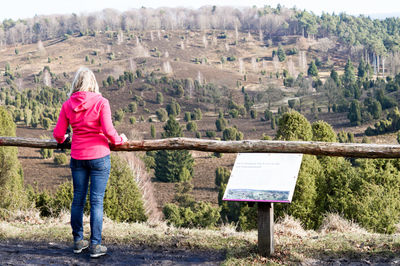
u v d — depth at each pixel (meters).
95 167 4.27
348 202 11.27
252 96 130.12
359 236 4.92
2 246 4.93
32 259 4.46
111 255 4.57
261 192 4.20
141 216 13.90
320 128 15.15
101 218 4.43
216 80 150.88
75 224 4.52
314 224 10.90
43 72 188.00
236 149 4.60
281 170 4.32
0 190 12.70
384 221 10.98
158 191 42.78
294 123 13.71
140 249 4.77
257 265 4.15
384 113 76.69
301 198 10.68
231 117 102.50
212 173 50.91
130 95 125.06
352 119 74.44
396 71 169.75
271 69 192.62
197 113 100.44
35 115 95.06
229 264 4.18
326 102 105.94
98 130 4.25
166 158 47.75
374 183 12.20
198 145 4.72
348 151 4.24
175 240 5.05
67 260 4.42
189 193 41.56
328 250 4.45
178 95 125.00
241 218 14.66
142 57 195.50
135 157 25.78
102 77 171.12
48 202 11.24
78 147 4.24
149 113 110.06
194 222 22.27
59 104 126.31
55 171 55.31
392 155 4.09
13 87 158.00
